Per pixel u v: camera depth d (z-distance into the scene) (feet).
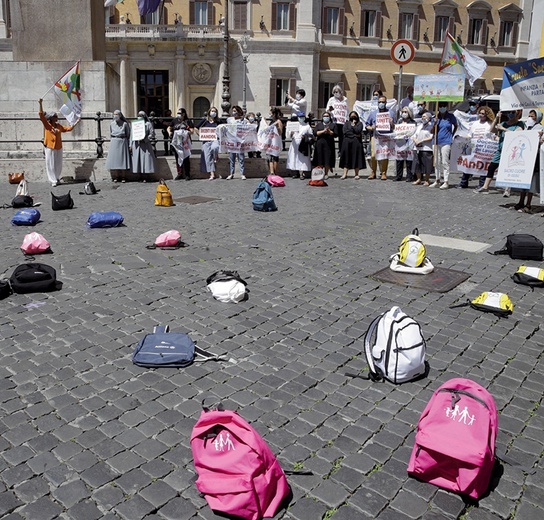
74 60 49.60
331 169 49.93
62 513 9.34
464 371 14.24
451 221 30.81
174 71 141.18
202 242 25.88
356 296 19.22
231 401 12.71
